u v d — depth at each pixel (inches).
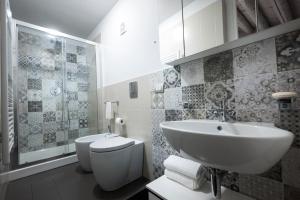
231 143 21.1
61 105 88.7
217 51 39.3
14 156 72.1
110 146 54.1
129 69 72.4
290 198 29.5
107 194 55.1
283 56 30.2
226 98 38.3
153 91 59.2
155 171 59.5
